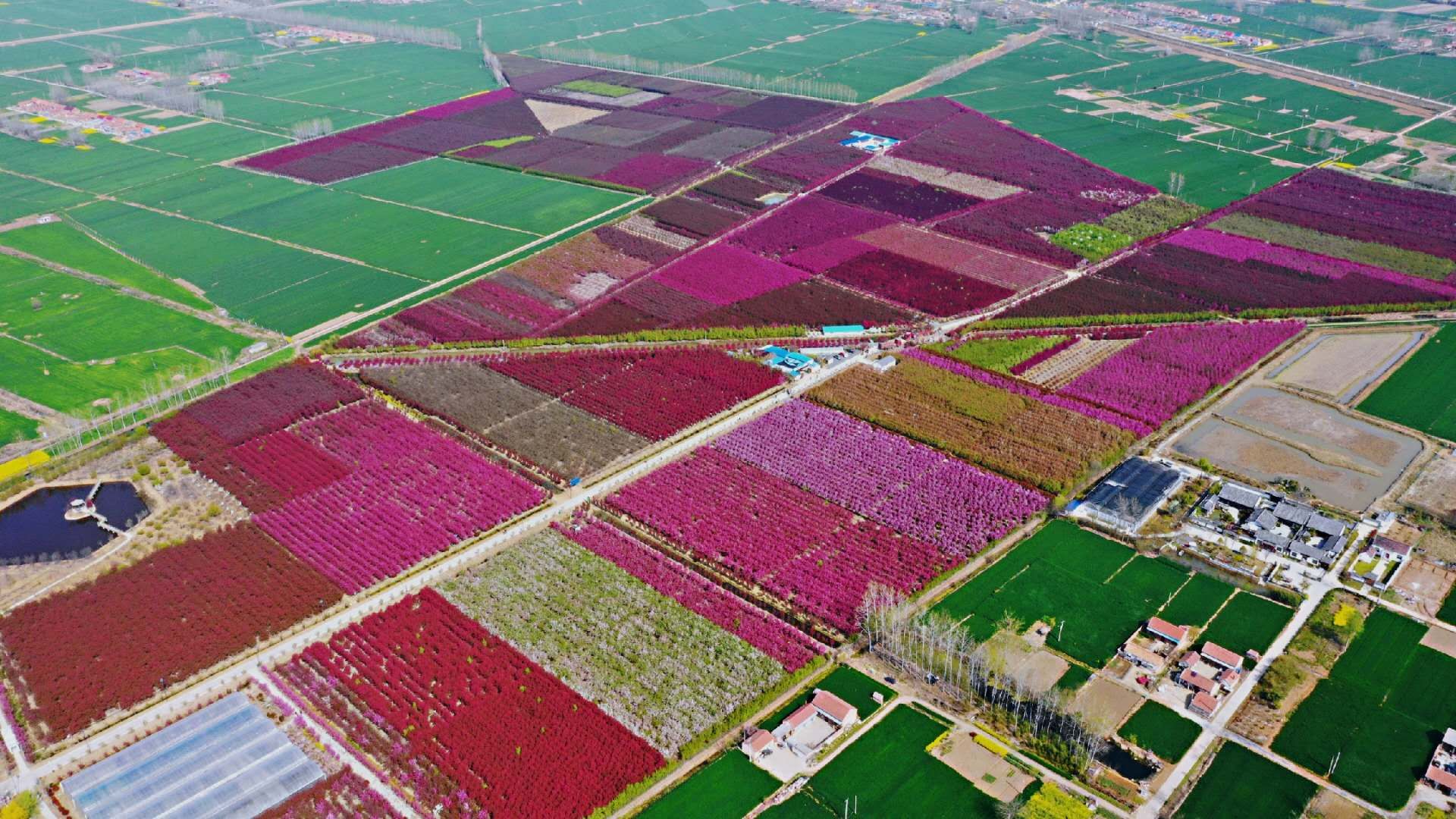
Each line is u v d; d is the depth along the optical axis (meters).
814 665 118.44
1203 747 106.25
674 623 126.50
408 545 142.62
